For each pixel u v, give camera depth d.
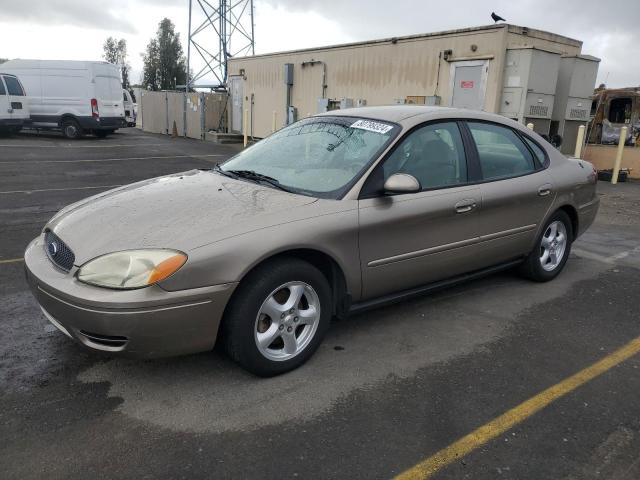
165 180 3.90
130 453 2.52
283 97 18.39
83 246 2.95
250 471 2.42
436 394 3.09
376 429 2.75
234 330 2.98
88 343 2.85
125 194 3.55
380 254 3.51
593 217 5.44
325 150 3.83
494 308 4.39
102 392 3.01
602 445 2.67
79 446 2.56
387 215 3.48
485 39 11.34
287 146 4.10
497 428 2.79
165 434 2.67
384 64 13.98
